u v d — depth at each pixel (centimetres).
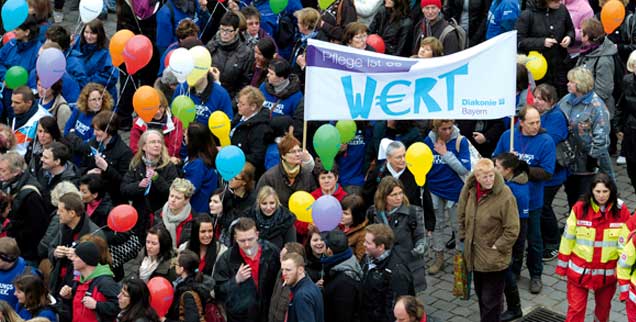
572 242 1163
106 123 1346
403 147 1245
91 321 1098
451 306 1299
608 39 1572
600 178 1129
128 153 1360
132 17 1772
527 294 1317
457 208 1316
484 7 1712
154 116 1377
